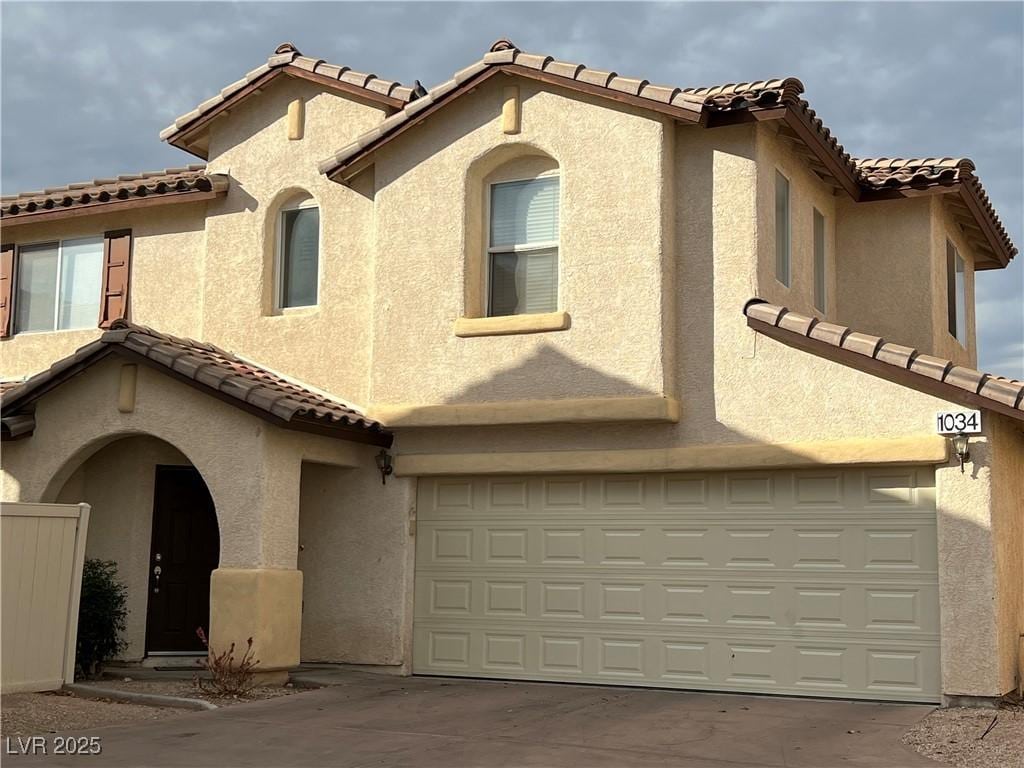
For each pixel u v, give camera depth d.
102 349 13.98
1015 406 11.55
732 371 13.09
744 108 13.09
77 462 14.44
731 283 13.23
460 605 14.31
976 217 17.00
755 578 12.91
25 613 12.48
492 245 14.52
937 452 11.96
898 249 15.87
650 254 13.29
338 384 15.40
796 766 9.17
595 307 13.49
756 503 13.02
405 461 14.56
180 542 15.57
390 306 14.64
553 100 13.99
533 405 13.56
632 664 13.37
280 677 13.38
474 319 14.12
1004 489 12.34
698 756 9.53
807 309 14.73
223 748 9.77
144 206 16.92
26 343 17.70
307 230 16.30
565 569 13.85
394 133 14.64
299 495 14.32
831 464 12.46
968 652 11.74
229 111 16.72
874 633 12.32
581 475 13.89
